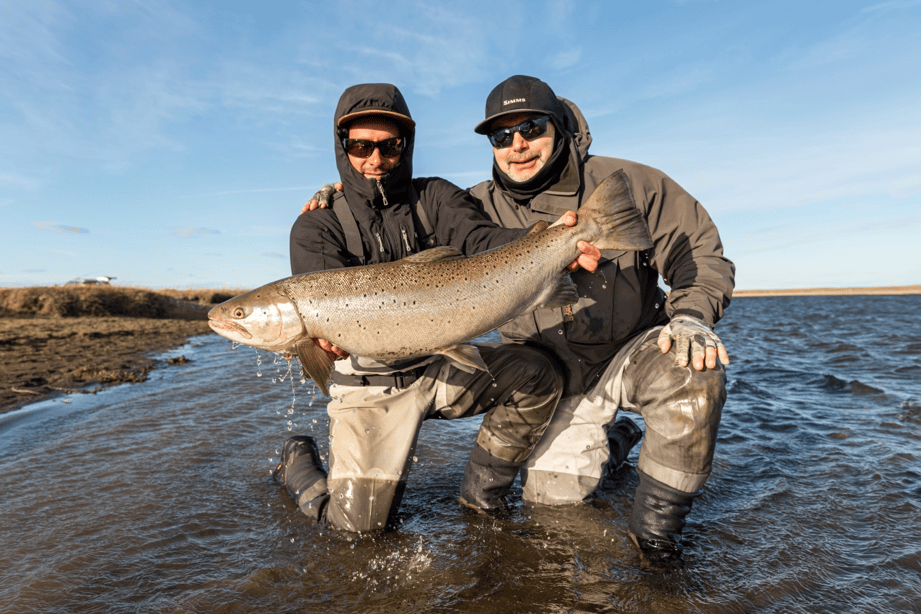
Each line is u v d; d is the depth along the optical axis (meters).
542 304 1.29
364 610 0.96
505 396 1.36
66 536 1.22
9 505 1.38
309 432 2.05
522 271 1.25
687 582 1.03
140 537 1.22
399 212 1.45
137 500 1.42
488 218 1.56
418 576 1.07
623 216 1.28
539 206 1.47
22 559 1.13
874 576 1.03
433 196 1.48
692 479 1.15
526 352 1.38
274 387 2.91
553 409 1.39
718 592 1.00
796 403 2.38
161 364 3.89
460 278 1.22
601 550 1.17
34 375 3.17
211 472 1.63
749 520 1.27
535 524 1.31
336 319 1.21
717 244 1.42
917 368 3.27
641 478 1.21
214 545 1.20
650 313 1.49
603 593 1.00
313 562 1.13
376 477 1.28
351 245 1.41
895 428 1.93
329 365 1.28
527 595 1.00
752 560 1.10
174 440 1.92
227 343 5.77
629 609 0.95
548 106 1.40
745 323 8.91
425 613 0.95
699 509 1.34
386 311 1.21
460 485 1.57
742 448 1.78
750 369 3.38
